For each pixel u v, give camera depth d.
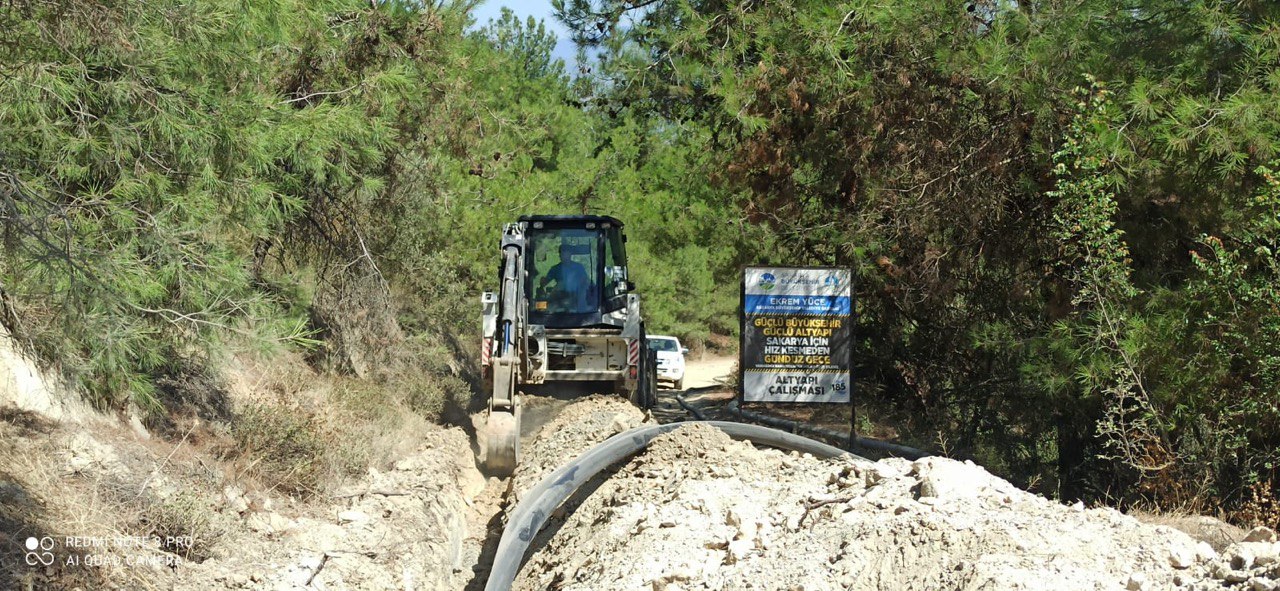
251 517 7.43
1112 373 10.48
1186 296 10.09
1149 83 10.49
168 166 7.77
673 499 8.05
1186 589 5.10
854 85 13.93
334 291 14.54
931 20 13.35
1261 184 9.94
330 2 10.73
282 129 8.91
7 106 6.52
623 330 16.88
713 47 16.81
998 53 12.45
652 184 31.44
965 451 15.71
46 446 6.61
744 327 14.30
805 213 17.12
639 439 9.81
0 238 6.31
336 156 11.07
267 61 10.25
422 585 7.88
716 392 26.97
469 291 20.50
